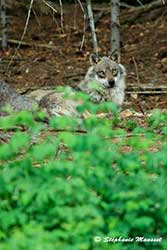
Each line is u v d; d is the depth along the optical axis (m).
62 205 10.70
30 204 10.86
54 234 10.23
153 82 27.75
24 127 17.20
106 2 36.81
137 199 10.95
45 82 28.30
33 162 13.22
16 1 35.84
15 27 34.47
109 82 21.98
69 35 33.56
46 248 9.89
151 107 25.12
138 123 19.73
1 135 17.06
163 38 32.22
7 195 11.20
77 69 29.62
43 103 20.89
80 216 10.45
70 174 11.06
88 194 10.76
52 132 15.95
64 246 10.14
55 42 33.00
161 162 11.53
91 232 10.62
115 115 13.37
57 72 29.39
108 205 10.94
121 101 22.67
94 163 11.09
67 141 10.98
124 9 35.81
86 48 32.19
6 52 31.69
